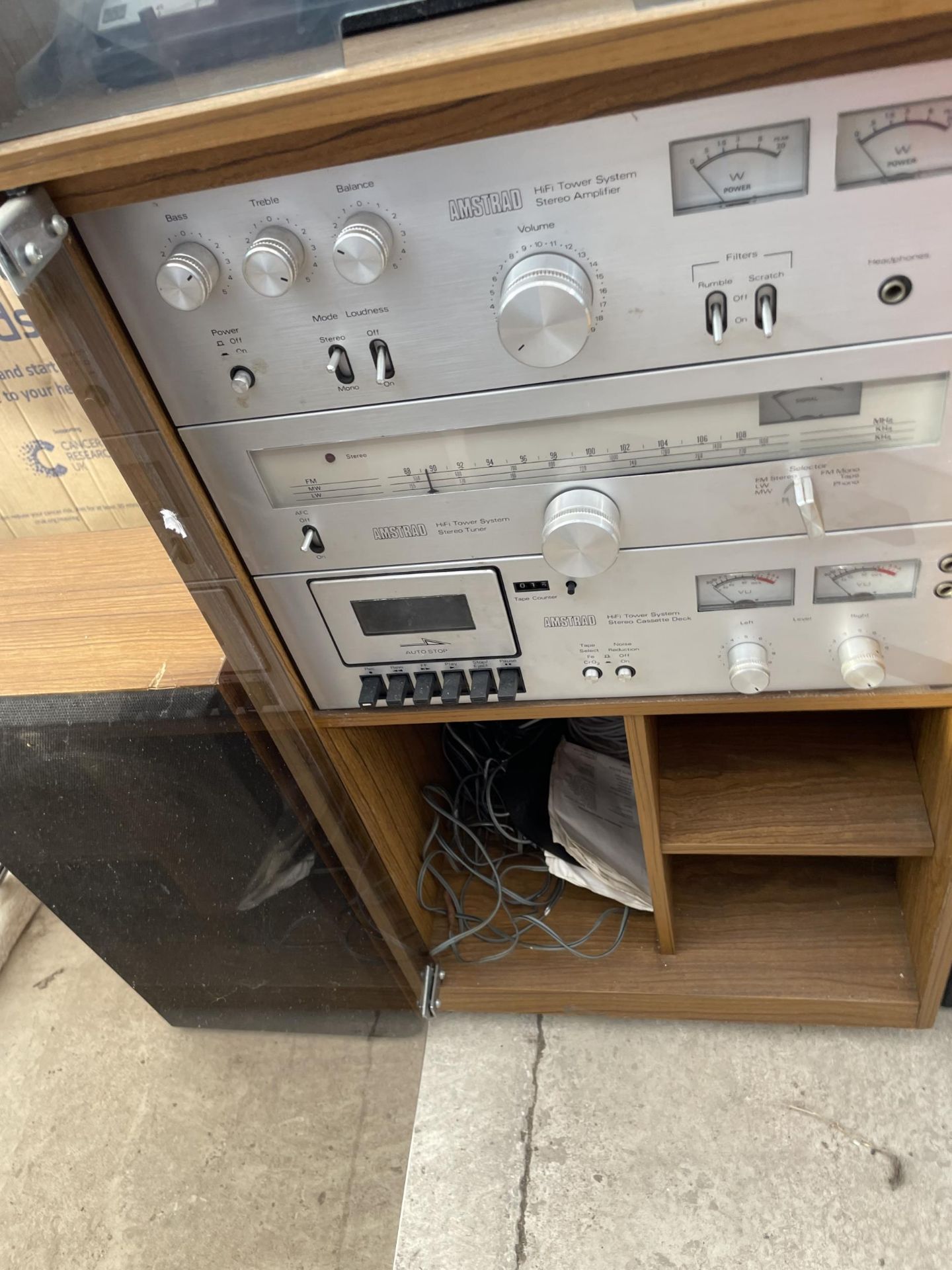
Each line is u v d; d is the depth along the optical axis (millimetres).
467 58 483
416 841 1200
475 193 553
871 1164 1009
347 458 703
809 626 761
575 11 489
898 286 565
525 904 1200
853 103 501
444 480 708
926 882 984
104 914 961
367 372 643
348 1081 1058
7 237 524
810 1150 1029
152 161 543
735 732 1060
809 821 959
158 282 577
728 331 596
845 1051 1094
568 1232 1015
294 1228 897
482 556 751
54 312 591
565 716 900
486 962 1169
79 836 874
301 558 778
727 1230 988
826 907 1126
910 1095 1051
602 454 676
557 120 520
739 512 692
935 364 597
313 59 512
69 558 944
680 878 1178
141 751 789
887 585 727
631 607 770
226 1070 927
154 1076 884
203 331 635
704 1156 1042
